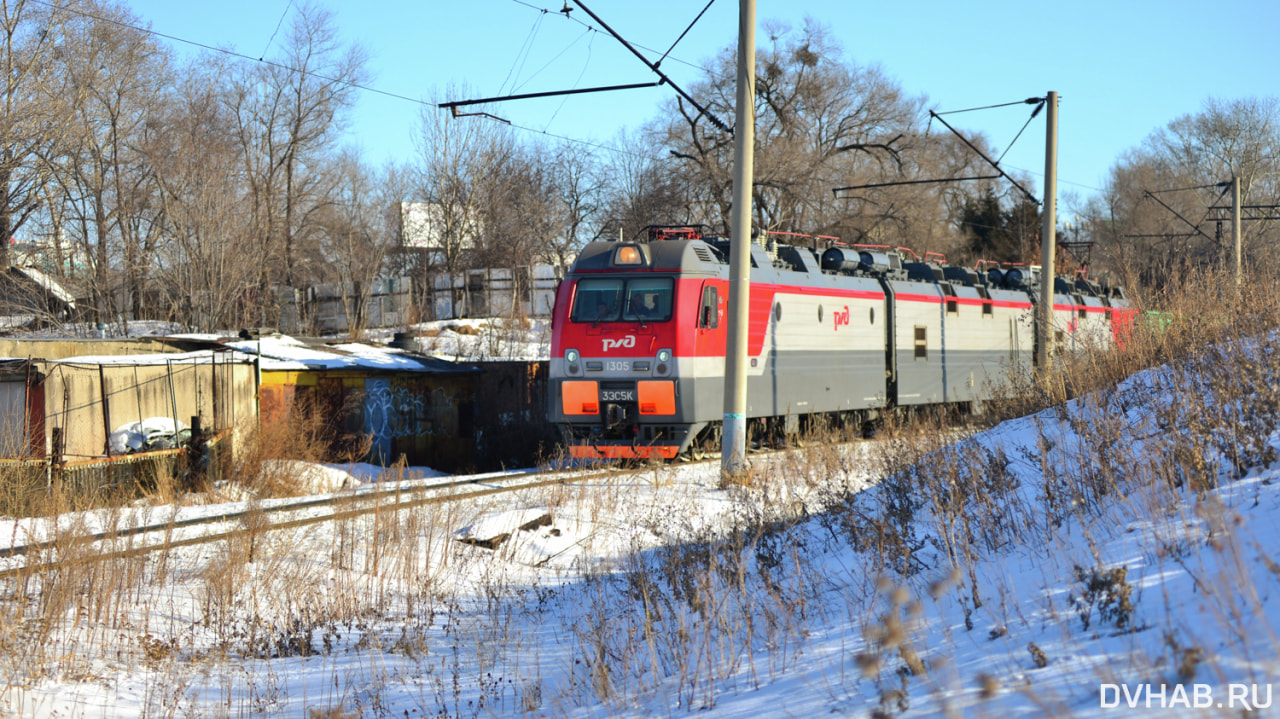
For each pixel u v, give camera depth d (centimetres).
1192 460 693
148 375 1609
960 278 2686
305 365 1998
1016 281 2875
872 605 651
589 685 676
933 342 2425
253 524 1021
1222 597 433
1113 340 1510
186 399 1677
